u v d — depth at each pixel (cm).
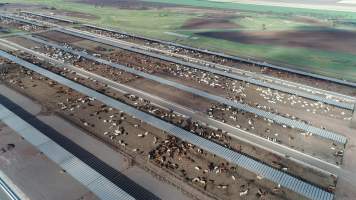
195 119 3816
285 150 3278
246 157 3052
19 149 3130
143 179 2811
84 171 2788
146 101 4228
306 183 2748
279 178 2789
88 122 3662
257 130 3625
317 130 3606
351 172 2973
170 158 3078
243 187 2733
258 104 4281
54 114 3812
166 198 2606
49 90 4419
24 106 3978
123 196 2542
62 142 3291
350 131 3688
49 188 2658
